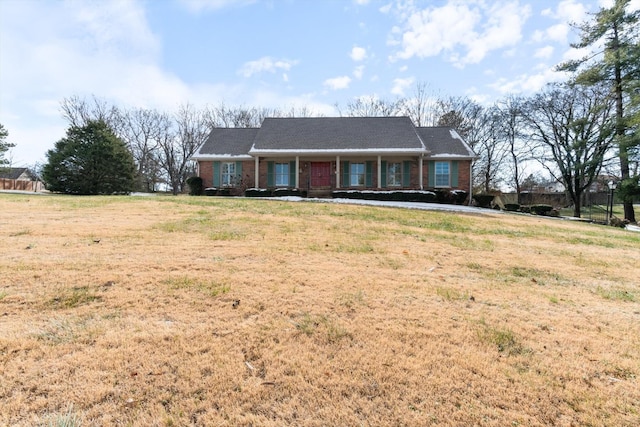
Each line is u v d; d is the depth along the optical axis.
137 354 2.24
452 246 6.48
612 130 19.06
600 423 1.75
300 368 2.16
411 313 3.09
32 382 1.91
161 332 2.54
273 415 1.76
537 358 2.37
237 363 2.19
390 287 3.81
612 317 3.19
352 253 5.44
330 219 9.08
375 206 13.59
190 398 1.85
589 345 2.59
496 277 4.48
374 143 18.53
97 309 2.91
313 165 20.00
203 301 3.17
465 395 1.94
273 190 17.55
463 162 19.19
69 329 2.53
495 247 6.62
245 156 19.67
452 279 4.28
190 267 4.21
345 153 18.02
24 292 3.19
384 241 6.56
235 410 1.78
